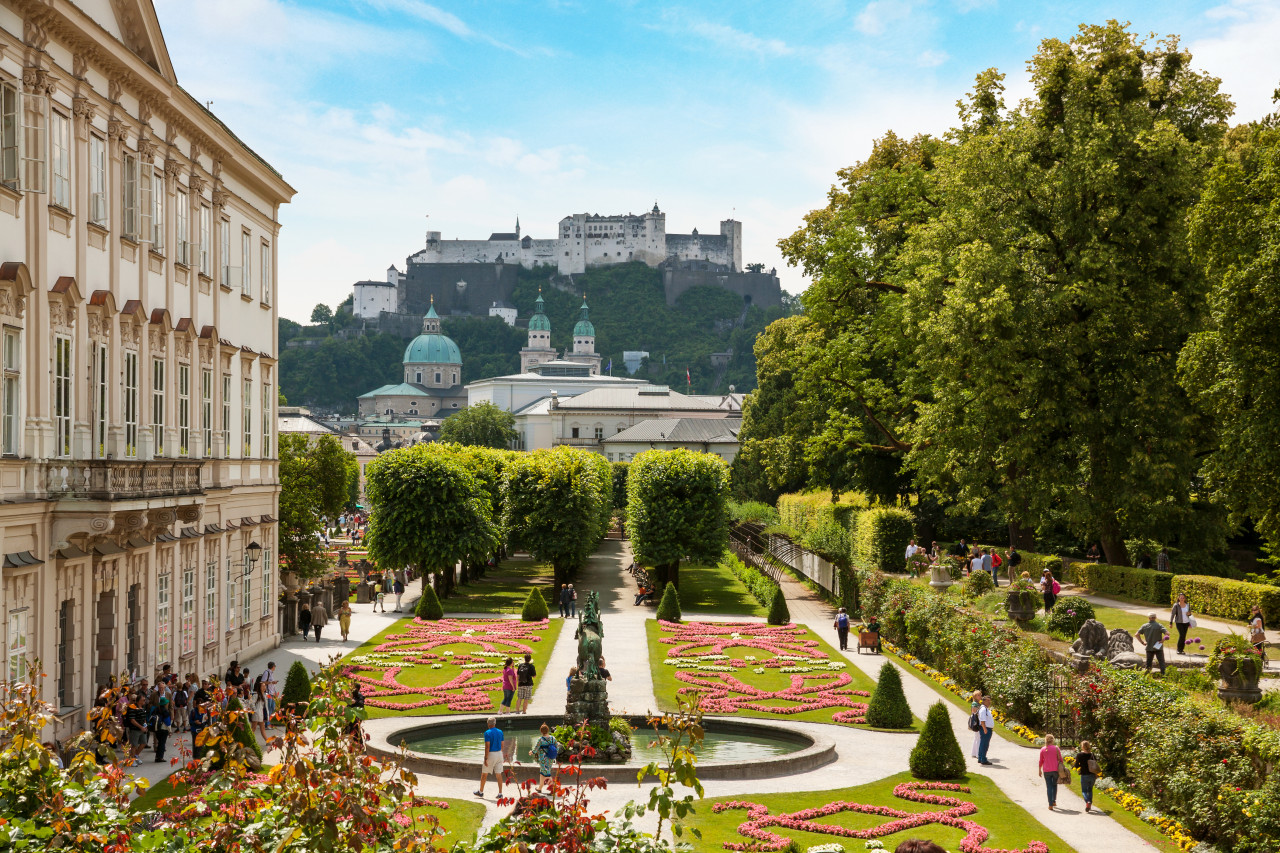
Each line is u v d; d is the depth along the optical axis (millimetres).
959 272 59438
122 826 12531
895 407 77188
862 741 41281
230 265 53000
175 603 44531
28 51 32188
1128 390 57000
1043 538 82438
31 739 13211
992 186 60094
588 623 39531
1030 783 35406
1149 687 34906
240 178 54438
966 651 49812
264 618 58812
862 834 29688
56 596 34062
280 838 11938
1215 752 29578
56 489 33719
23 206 32062
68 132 35156
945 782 35094
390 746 37969
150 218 41406
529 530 89438
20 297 31516
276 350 61344
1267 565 76250
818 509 96938
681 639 66125
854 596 74312
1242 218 45500
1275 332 43156
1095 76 60562
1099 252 56500
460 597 90500
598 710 38062
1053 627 49062
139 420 40375
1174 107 61844
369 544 81125
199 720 36438
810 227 79688
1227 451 47062
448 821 29469
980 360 57281
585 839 12789
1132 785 34031
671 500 87875
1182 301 57375
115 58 37312
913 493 88562
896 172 76125
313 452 97188
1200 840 29219
